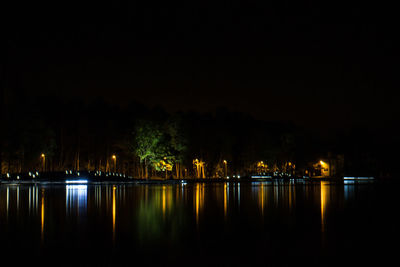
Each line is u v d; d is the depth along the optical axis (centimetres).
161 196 4166
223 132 11488
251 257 1451
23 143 8600
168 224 2139
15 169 9781
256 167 12681
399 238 1791
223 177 12156
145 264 1355
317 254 1496
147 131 9494
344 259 1427
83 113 10519
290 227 2064
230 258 1435
